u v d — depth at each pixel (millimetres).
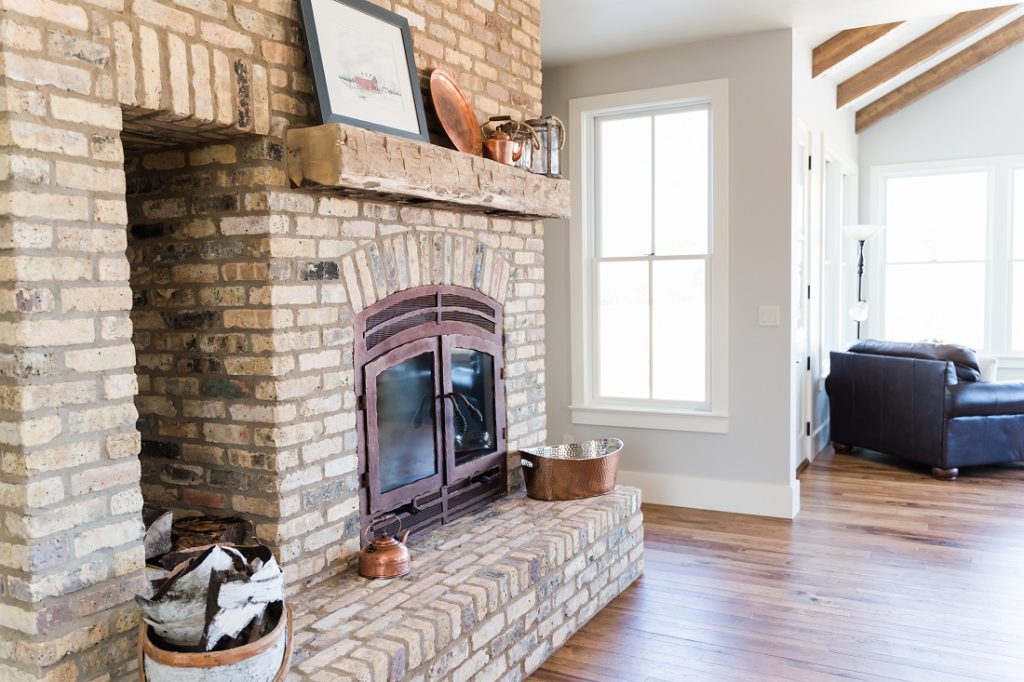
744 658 2652
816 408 5961
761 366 4305
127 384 1766
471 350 3162
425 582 2393
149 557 2002
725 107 4293
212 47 1981
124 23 1759
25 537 1590
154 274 2379
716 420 4418
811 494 4734
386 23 2584
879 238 7387
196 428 2344
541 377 3645
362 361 2523
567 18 3906
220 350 2277
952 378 5020
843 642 2754
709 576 3408
